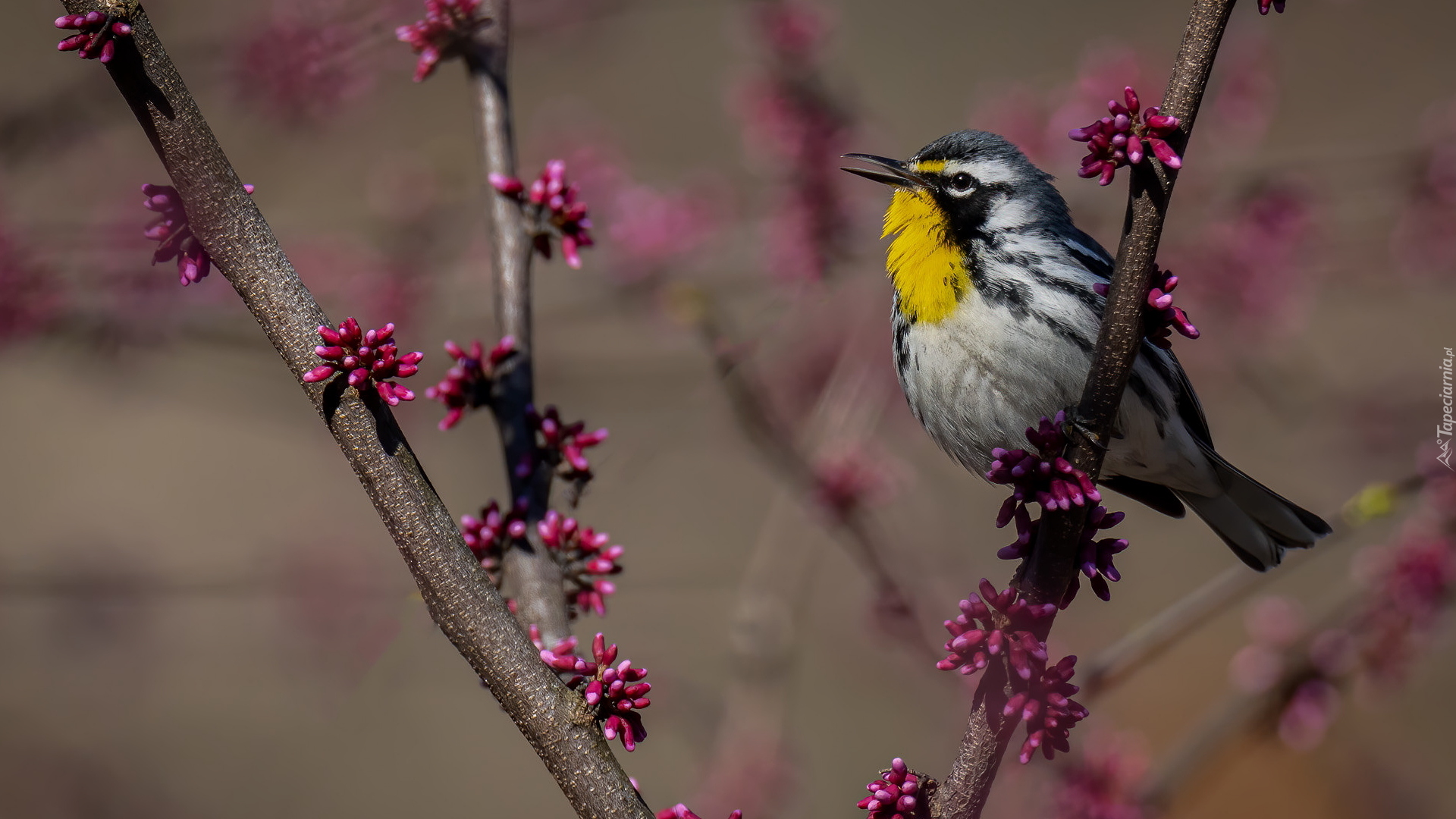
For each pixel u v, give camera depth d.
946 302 7.86
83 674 13.55
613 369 12.59
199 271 4.17
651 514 14.10
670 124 16.88
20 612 13.16
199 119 4.07
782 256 11.46
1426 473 8.96
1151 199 4.62
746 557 13.13
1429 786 12.74
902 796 4.48
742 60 16.28
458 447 13.12
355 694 12.63
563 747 4.14
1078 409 4.91
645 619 11.97
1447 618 8.80
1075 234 8.41
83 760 14.05
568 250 6.20
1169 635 7.83
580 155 12.80
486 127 6.38
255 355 11.36
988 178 8.16
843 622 12.61
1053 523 4.85
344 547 12.88
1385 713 13.47
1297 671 8.66
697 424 12.05
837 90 12.05
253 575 12.32
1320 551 8.82
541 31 12.87
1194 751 8.57
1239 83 12.54
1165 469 8.27
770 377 12.62
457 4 6.35
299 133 11.80
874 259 12.34
